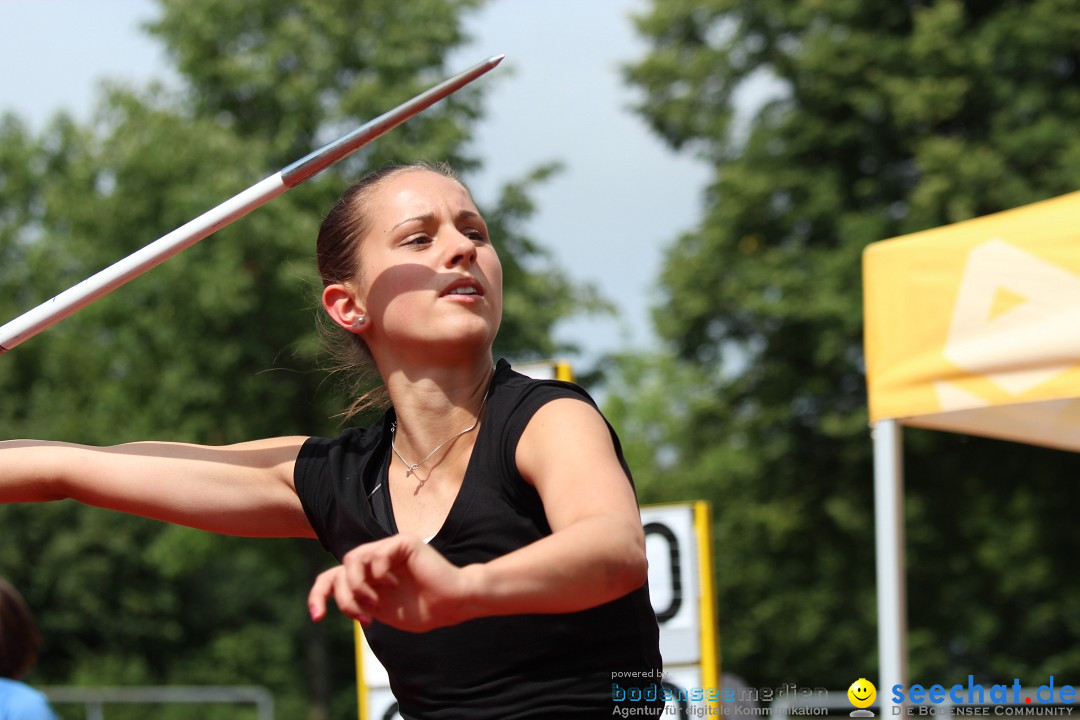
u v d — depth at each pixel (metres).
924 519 30.94
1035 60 28.81
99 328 32.94
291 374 32.81
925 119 28.77
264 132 33.47
